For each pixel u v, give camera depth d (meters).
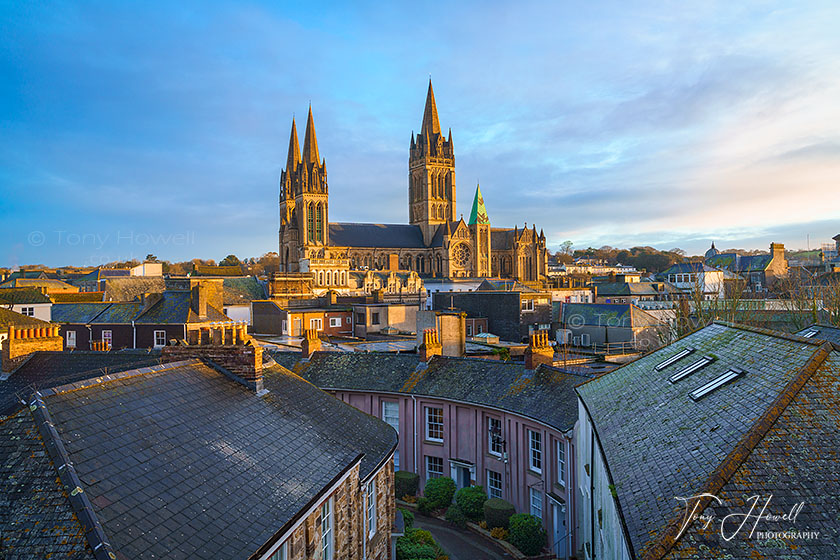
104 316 71.94
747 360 20.25
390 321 95.62
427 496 40.97
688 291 121.31
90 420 15.19
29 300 81.00
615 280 143.25
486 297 100.88
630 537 14.12
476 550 35.28
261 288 122.31
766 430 14.60
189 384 20.62
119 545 11.48
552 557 34.19
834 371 16.36
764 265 138.38
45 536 11.34
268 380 25.23
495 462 40.00
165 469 14.98
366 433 27.05
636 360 29.62
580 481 30.56
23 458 13.05
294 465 19.08
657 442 18.42
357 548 22.56
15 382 30.75
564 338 91.06
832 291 64.62
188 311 69.75
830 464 13.77
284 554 16.09
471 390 41.81
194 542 13.04
